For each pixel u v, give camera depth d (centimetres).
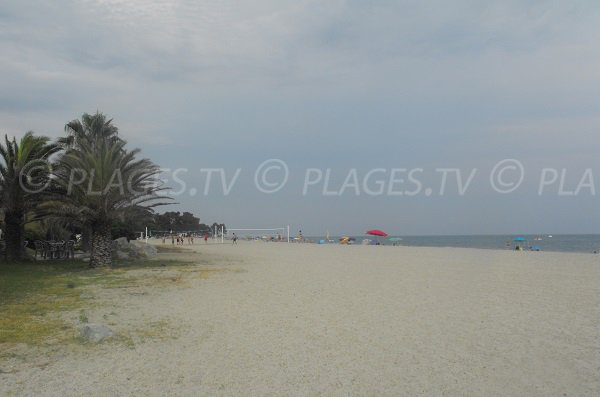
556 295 1166
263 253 3241
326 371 578
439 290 1263
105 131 3300
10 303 1057
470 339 725
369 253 3212
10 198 2170
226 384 535
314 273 1750
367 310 967
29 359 630
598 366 593
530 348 673
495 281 1470
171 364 608
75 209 1991
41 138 2261
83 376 562
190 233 7525
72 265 2130
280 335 757
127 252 2653
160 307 1010
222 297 1149
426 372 572
